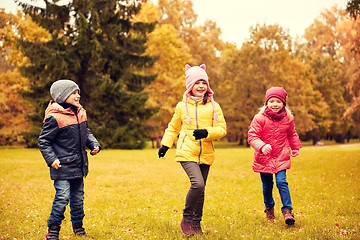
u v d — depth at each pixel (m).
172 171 11.62
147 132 28.03
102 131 25.55
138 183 8.91
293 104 39.12
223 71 42.09
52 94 4.16
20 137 32.78
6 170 11.48
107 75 24.77
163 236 4.11
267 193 4.94
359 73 14.84
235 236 4.05
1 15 29.81
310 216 5.16
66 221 4.88
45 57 23.64
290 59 40.47
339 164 12.83
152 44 32.88
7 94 31.14
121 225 4.74
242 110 40.38
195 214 4.34
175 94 34.28
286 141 4.82
